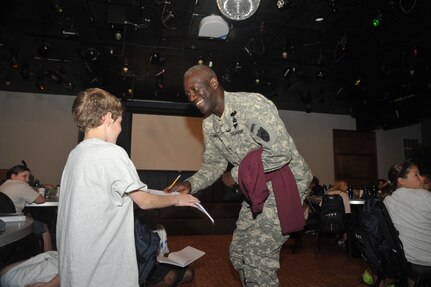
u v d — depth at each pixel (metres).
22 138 6.56
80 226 0.90
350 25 3.78
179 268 1.55
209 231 5.27
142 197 1.01
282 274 3.10
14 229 1.28
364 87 6.03
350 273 3.14
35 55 4.80
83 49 4.40
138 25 3.73
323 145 8.03
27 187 2.80
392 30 3.85
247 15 2.89
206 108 1.39
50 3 3.34
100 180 0.94
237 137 1.43
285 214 1.33
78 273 0.88
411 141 8.62
